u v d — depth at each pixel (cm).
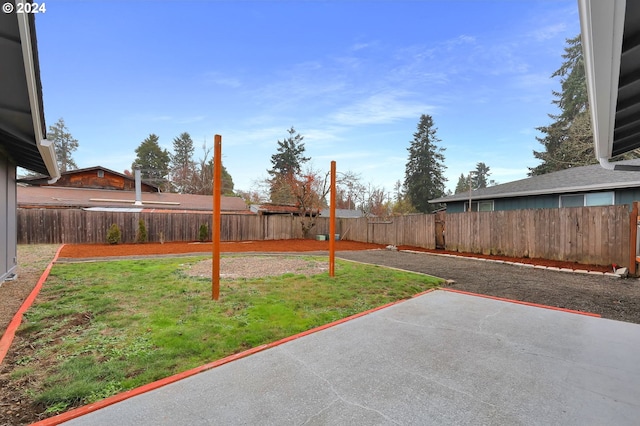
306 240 1655
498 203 1319
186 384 225
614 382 234
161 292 471
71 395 207
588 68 230
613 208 686
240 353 276
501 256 909
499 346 299
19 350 272
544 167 2319
